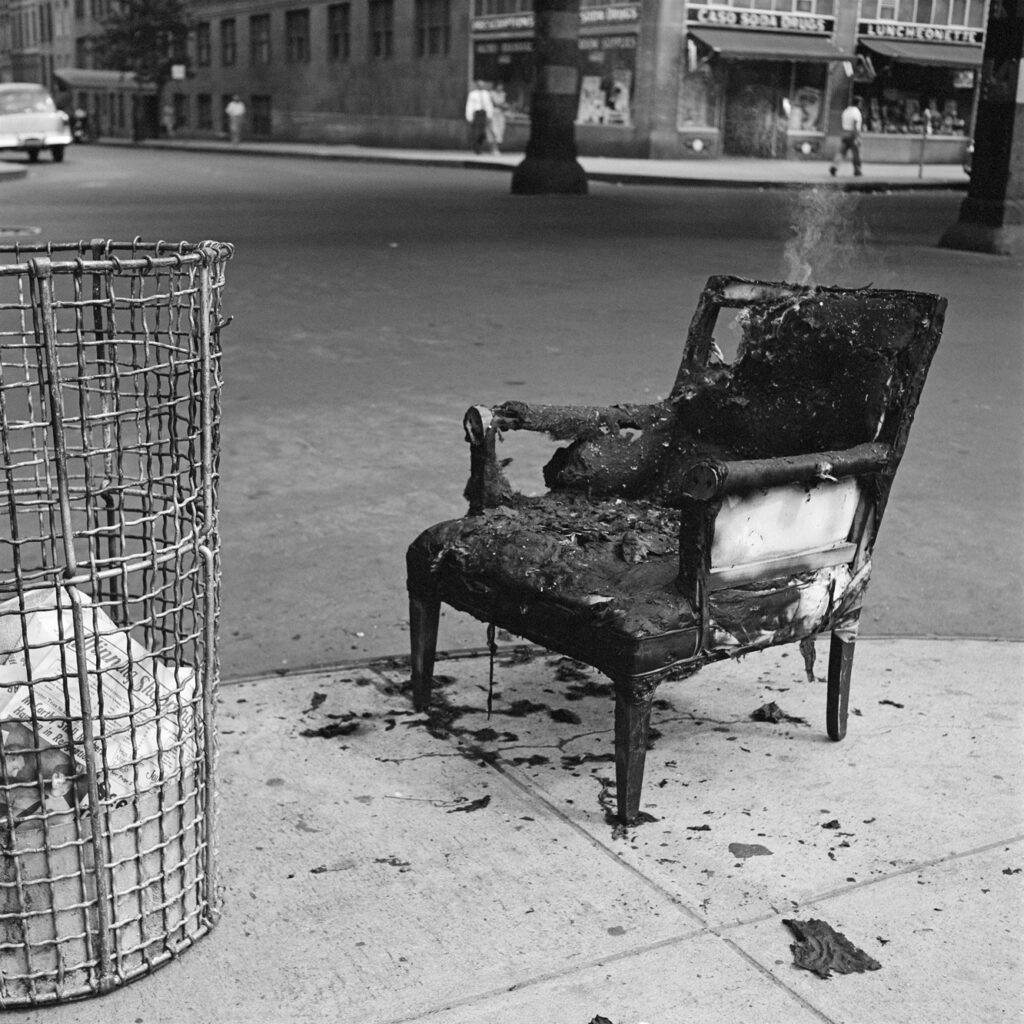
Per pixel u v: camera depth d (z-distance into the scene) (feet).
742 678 12.47
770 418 11.43
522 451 20.35
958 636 13.46
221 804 9.87
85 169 97.40
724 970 7.95
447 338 29.17
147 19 170.60
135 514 15.93
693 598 9.53
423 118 140.87
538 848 9.34
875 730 11.32
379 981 7.81
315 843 9.36
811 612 10.32
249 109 175.11
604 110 119.65
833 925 8.43
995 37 46.98
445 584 10.85
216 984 7.79
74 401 20.75
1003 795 10.18
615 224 57.11
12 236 44.70
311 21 158.10
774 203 72.69
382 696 11.87
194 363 7.89
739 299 11.98
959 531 16.83
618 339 29.30
